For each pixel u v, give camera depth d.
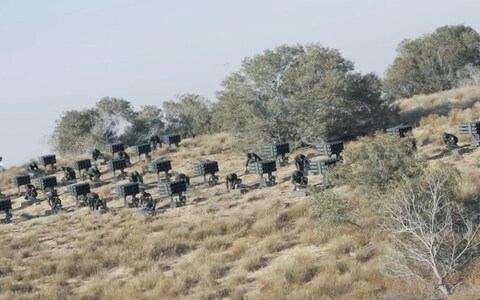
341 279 27.89
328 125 55.22
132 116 88.12
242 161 56.94
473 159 39.84
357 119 56.69
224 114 59.50
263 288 29.30
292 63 59.09
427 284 25.75
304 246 33.44
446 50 92.31
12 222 50.94
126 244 38.59
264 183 45.94
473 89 65.50
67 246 40.84
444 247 26.47
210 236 37.47
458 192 30.92
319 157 52.47
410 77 95.69
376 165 31.97
